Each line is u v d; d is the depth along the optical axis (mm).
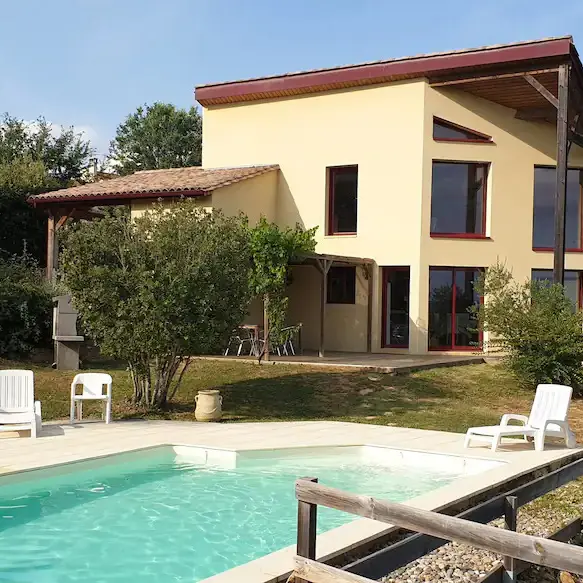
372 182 21328
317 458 10141
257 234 17422
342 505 4395
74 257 12258
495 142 21281
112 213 15125
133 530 6961
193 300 12133
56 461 8648
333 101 21859
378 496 8234
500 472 8438
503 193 21375
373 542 5840
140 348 12148
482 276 17266
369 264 21328
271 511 7629
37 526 7035
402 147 20859
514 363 15664
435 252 20844
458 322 21188
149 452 9789
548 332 15148
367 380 15781
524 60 18328
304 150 22312
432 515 4055
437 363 17578
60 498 8031
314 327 22266
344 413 13430
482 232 21484
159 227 12547
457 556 6238
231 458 9656
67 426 11477
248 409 13516
